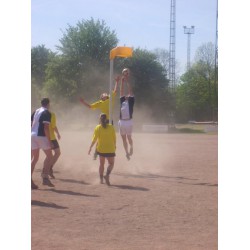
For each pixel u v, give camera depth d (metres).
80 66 58.22
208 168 15.35
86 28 58.88
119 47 13.80
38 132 11.38
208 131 46.09
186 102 69.25
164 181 12.54
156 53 69.12
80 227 7.83
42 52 71.62
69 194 10.59
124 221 8.26
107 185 11.84
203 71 72.25
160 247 6.79
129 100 14.86
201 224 8.09
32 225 7.89
